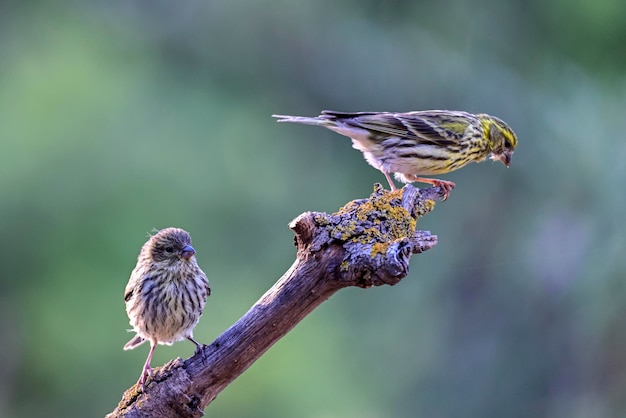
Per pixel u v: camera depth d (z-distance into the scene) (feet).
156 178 47.67
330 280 22.76
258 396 46.52
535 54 51.75
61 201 45.93
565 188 50.21
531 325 49.88
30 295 45.73
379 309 51.01
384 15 54.54
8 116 47.80
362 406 49.03
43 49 52.06
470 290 51.31
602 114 49.78
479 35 53.11
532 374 49.34
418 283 51.65
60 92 48.73
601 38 49.57
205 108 52.54
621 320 48.11
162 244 26.63
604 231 48.73
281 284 22.85
